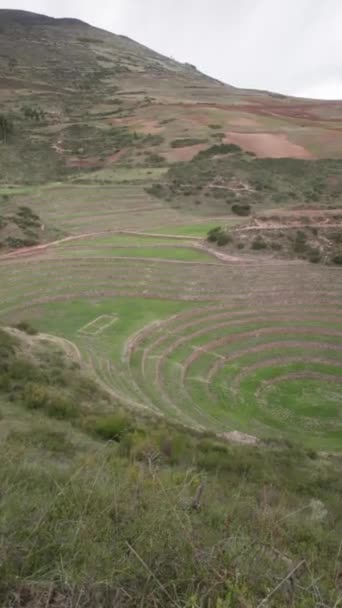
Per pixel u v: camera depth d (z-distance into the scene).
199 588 4.94
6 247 61.53
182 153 109.19
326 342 44.84
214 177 96.56
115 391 32.31
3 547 5.13
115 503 6.70
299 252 58.91
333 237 60.44
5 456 9.26
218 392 38.53
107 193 87.38
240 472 18.67
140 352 41.62
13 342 33.16
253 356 43.47
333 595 5.39
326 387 40.34
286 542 8.87
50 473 9.01
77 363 34.28
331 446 32.97
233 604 4.75
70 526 5.89
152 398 35.12
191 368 41.19
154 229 73.06
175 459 17.53
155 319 47.12
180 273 55.41
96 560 5.15
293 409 37.41
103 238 68.25
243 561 5.59
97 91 192.00
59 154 115.38
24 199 80.69
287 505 14.26
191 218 79.75
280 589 5.18
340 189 92.62
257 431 34.19
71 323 45.72
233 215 82.12
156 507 6.93
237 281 53.72
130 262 57.56
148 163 105.81
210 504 9.02
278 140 117.19
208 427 32.62
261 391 39.47
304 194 90.31
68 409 21.31
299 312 48.84
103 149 117.06
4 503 6.30
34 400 21.53
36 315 46.88
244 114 142.75
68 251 61.62
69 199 83.94
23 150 115.00
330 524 13.02
